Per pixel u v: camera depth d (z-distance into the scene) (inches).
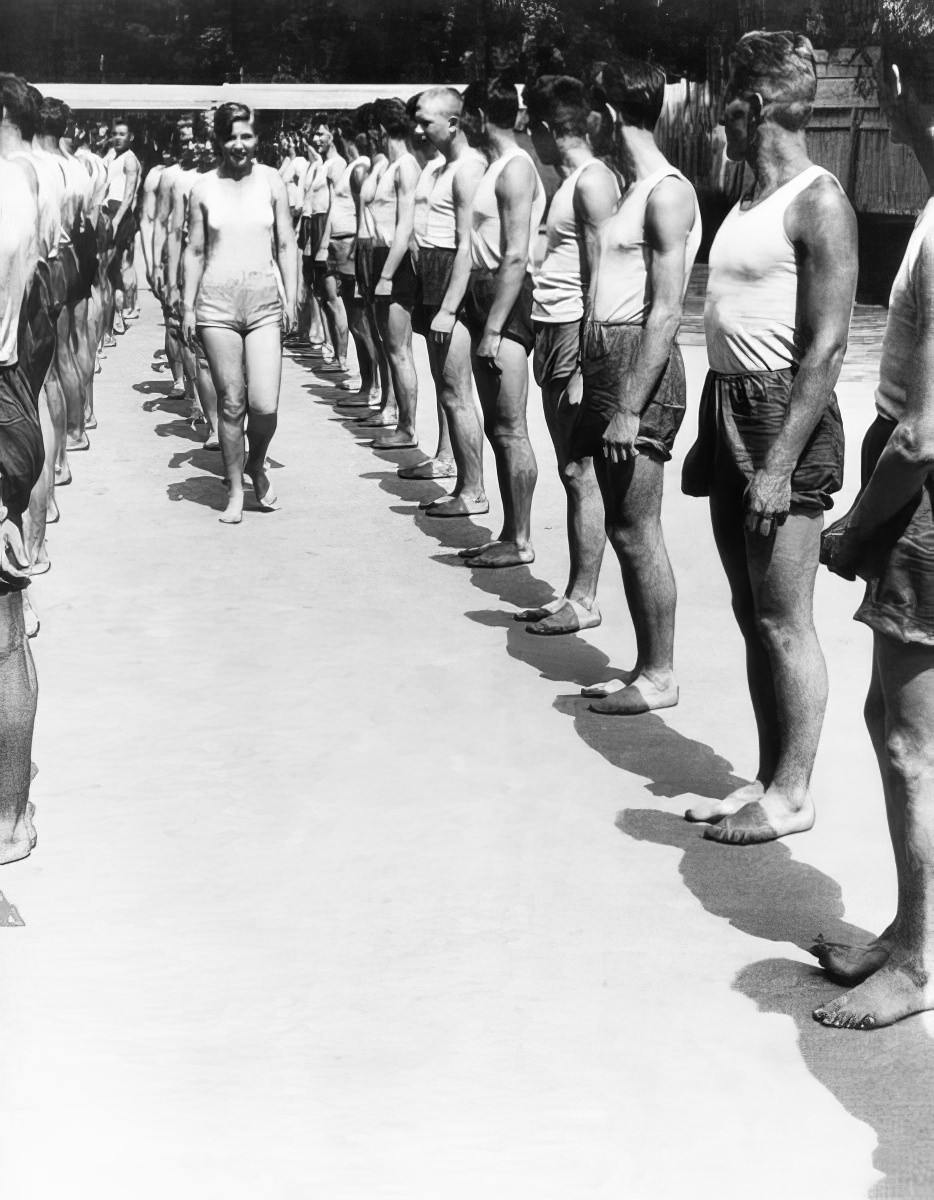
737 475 187.2
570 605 286.7
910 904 149.6
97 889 180.7
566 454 279.3
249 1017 152.3
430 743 228.8
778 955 164.1
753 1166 128.1
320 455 466.3
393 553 346.0
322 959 163.9
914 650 143.1
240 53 1179.3
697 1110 136.1
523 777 215.3
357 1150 130.6
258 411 374.0
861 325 734.5
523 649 274.8
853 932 168.9
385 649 275.0
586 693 246.8
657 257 218.7
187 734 233.1
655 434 227.5
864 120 867.4
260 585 319.3
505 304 312.5
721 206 1008.9
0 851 187.3
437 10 1133.7
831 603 296.5
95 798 208.4
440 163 372.2
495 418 328.2
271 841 194.4
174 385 566.9
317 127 738.8
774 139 181.3
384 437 489.4
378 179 475.8
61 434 407.5
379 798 208.2
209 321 368.2
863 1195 124.2
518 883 181.9
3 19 1123.9
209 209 364.5
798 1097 137.9
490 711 242.4
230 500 377.4
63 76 1132.5
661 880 182.2
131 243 816.9
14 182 177.2
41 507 315.6
